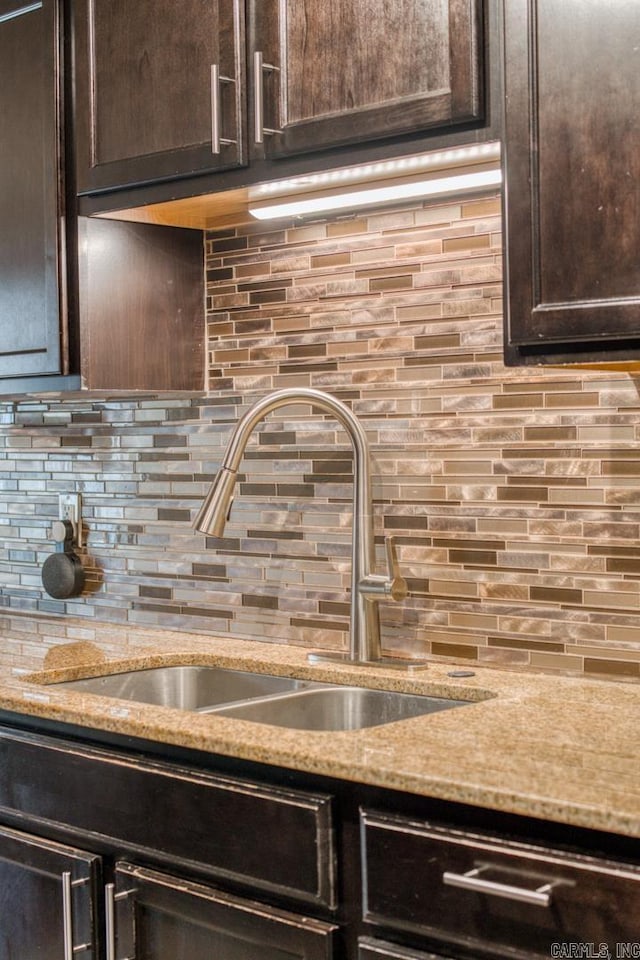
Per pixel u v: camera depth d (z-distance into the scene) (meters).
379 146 1.77
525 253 1.54
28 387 2.36
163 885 1.59
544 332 1.52
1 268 2.38
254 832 1.50
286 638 2.32
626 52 1.44
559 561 1.93
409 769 1.32
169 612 2.54
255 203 2.13
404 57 1.71
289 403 2.06
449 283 2.06
